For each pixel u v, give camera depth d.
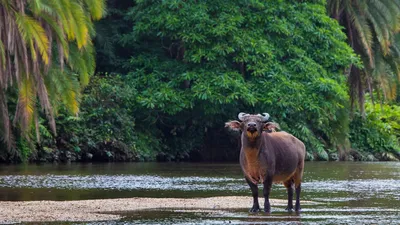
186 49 68.06
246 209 29.55
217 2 68.12
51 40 45.12
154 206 30.14
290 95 67.81
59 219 25.67
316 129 80.69
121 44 72.75
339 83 74.50
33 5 42.22
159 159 73.00
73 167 56.09
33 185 39.75
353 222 25.47
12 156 60.28
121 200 32.09
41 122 58.97
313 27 72.69
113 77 69.25
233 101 66.94
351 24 86.50
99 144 66.62
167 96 66.38
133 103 68.69
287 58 72.12
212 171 54.47
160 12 67.69
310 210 29.36
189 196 34.75
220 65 67.38
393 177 49.69
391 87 88.31
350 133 87.50
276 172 28.73
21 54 43.00
